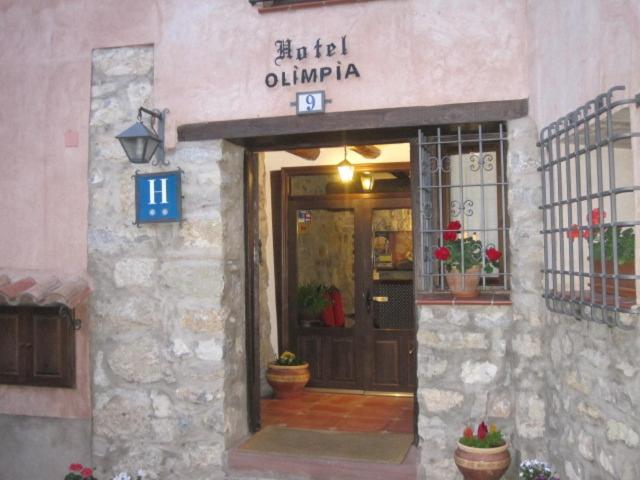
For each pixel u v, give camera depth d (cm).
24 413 497
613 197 279
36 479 494
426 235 452
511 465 412
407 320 645
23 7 505
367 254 656
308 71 447
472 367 421
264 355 643
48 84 498
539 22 392
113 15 487
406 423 532
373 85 435
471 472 385
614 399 289
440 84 425
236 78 461
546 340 393
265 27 457
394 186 651
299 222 677
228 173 477
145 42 479
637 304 272
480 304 416
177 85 471
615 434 288
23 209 498
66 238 490
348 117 438
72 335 486
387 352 646
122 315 477
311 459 444
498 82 416
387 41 435
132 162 448
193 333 465
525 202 407
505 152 448
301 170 669
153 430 470
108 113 486
